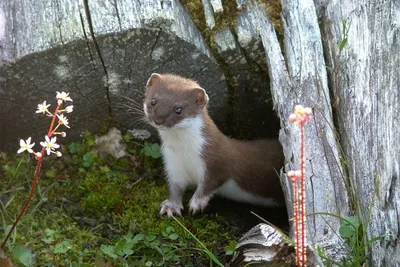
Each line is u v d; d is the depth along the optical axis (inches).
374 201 235.8
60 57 296.2
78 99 318.3
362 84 275.7
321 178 256.5
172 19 297.6
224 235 305.0
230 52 314.7
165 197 323.6
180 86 311.1
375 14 293.0
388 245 219.8
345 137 273.0
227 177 327.6
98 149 336.8
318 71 293.0
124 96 323.3
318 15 323.6
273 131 351.9
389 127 248.5
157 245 284.7
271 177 332.2
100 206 312.8
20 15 303.0
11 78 299.1
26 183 315.6
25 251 252.1
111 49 299.7
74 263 269.0
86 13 299.1
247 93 333.4
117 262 272.5
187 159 321.4
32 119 319.3
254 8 321.4
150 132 340.8
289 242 227.8
